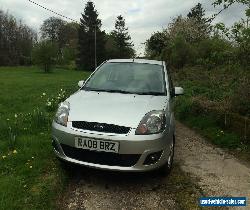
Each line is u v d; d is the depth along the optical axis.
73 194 4.61
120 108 4.81
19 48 83.00
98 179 5.09
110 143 4.44
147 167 4.58
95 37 69.94
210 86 13.59
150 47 39.88
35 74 44.19
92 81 6.02
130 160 4.53
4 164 5.12
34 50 52.22
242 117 7.69
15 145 5.98
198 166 5.96
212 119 8.97
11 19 82.81
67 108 4.89
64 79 33.44
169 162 5.20
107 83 5.89
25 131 7.04
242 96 8.25
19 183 4.47
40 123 7.56
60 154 4.78
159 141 4.60
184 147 7.17
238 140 7.36
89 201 4.44
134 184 5.00
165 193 4.78
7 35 81.56
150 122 4.62
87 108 4.82
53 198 4.27
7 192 4.18
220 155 6.70
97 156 4.57
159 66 6.37
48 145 6.09
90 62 75.62
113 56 81.25
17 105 11.54
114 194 4.67
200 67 19.23
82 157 4.63
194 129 8.98
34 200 4.11
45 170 5.02
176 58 26.02
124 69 6.20
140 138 4.46
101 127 4.51
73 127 4.62
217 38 8.63
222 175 5.59
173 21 40.38
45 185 4.49
